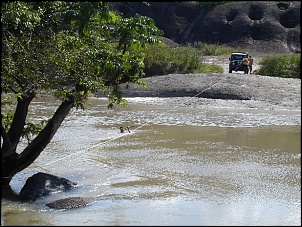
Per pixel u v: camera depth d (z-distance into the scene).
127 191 11.02
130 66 10.79
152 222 9.11
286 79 32.53
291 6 60.62
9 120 12.04
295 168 13.16
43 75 10.44
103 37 11.45
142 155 14.45
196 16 60.62
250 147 15.73
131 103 26.28
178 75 32.53
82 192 10.91
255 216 9.53
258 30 57.56
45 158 13.95
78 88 10.89
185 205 10.11
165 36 58.09
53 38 10.39
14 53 10.23
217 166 13.27
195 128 19.17
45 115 21.64
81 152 14.77
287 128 19.44
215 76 31.84
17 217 9.31
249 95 27.89
